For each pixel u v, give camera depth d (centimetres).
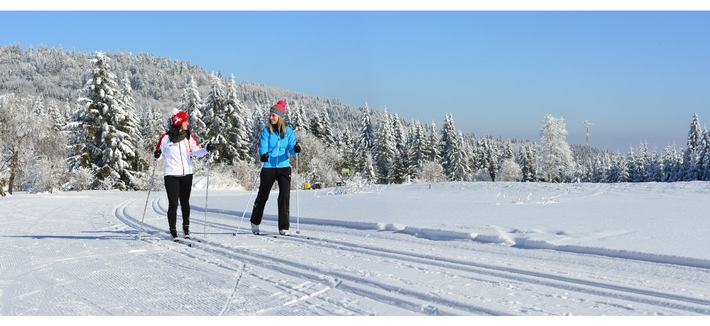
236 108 4847
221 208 1285
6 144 2642
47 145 2858
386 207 1111
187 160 702
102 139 3756
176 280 417
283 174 722
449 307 336
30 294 370
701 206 1021
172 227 680
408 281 403
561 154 5416
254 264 488
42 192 2928
